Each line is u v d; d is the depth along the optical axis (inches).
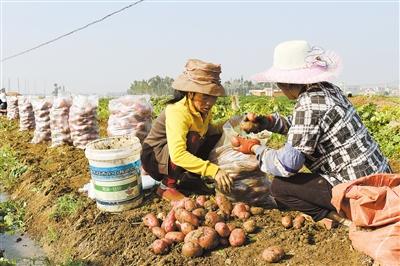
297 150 139.8
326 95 139.3
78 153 344.2
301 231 155.5
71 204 215.0
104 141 207.9
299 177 154.7
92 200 216.2
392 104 815.1
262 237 157.9
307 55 142.2
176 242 159.0
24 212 248.8
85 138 356.8
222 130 198.8
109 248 171.2
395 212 126.0
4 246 205.8
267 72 148.3
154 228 168.1
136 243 167.5
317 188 150.1
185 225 160.2
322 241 147.7
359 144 139.5
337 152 140.8
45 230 212.1
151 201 203.6
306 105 138.8
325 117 136.9
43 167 317.7
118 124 268.5
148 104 273.9
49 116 422.6
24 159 343.0
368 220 130.3
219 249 153.5
